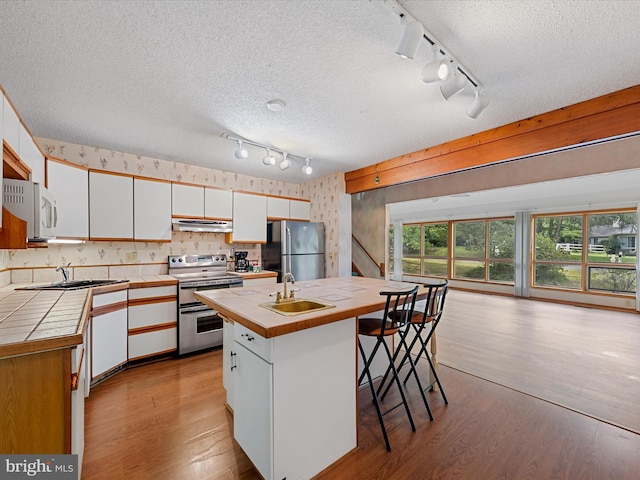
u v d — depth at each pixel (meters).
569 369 2.82
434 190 4.78
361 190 4.27
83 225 2.83
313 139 3.05
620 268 5.57
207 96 2.16
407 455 1.68
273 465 1.38
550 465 1.60
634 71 1.88
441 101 2.27
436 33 1.54
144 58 1.72
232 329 2.02
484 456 1.67
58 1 1.29
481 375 2.70
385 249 5.35
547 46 1.64
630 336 3.86
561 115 2.39
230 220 3.98
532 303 6.06
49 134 2.86
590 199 5.66
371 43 1.62
